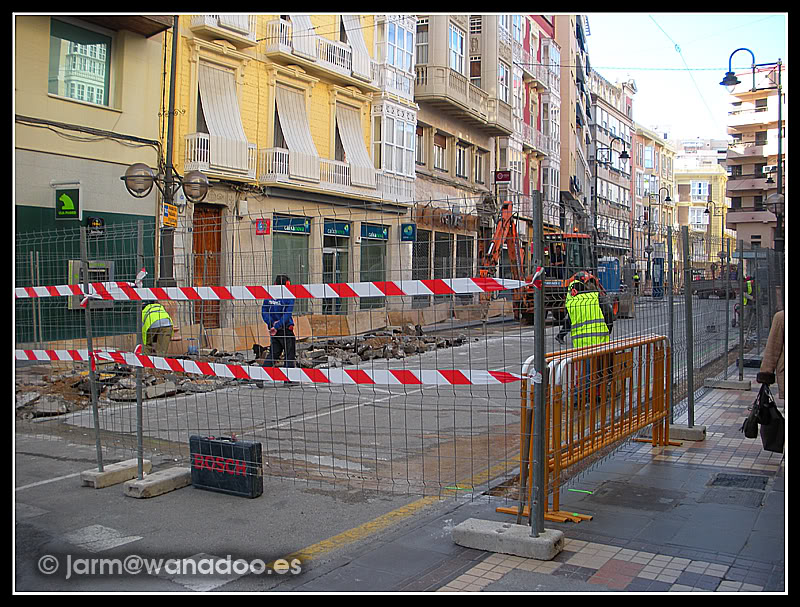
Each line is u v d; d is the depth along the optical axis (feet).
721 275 37.91
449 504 18.70
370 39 82.74
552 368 16.19
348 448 25.53
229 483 19.71
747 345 50.67
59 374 32.94
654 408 23.24
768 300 49.73
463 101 98.84
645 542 15.48
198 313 27.32
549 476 16.03
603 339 19.17
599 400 18.78
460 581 13.69
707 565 14.21
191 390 35.35
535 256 15.12
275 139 69.87
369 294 16.78
